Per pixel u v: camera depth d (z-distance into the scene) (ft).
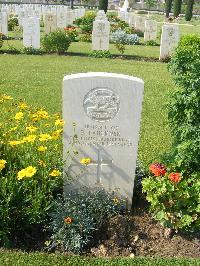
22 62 47.55
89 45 64.75
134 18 94.84
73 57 52.95
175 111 17.10
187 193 14.62
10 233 14.70
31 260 13.89
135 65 50.11
